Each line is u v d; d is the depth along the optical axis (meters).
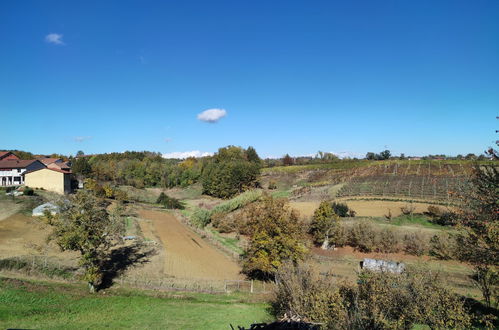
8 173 78.44
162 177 116.50
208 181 98.06
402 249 41.25
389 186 74.31
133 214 63.44
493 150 13.09
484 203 13.95
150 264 34.78
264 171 120.25
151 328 19.72
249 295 28.20
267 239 30.55
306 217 49.84
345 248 44.12
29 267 27.39
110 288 27.02
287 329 14.15
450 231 41.78
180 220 62.66
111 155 154.75
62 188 69.81
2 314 18.38
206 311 23.59
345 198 68.25
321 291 16.44
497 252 14.03
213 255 40.88
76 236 24.95
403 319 13.88
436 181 73.94
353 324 13.56
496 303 18.33
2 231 38.22
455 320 13.59
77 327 18.45
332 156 151.88
